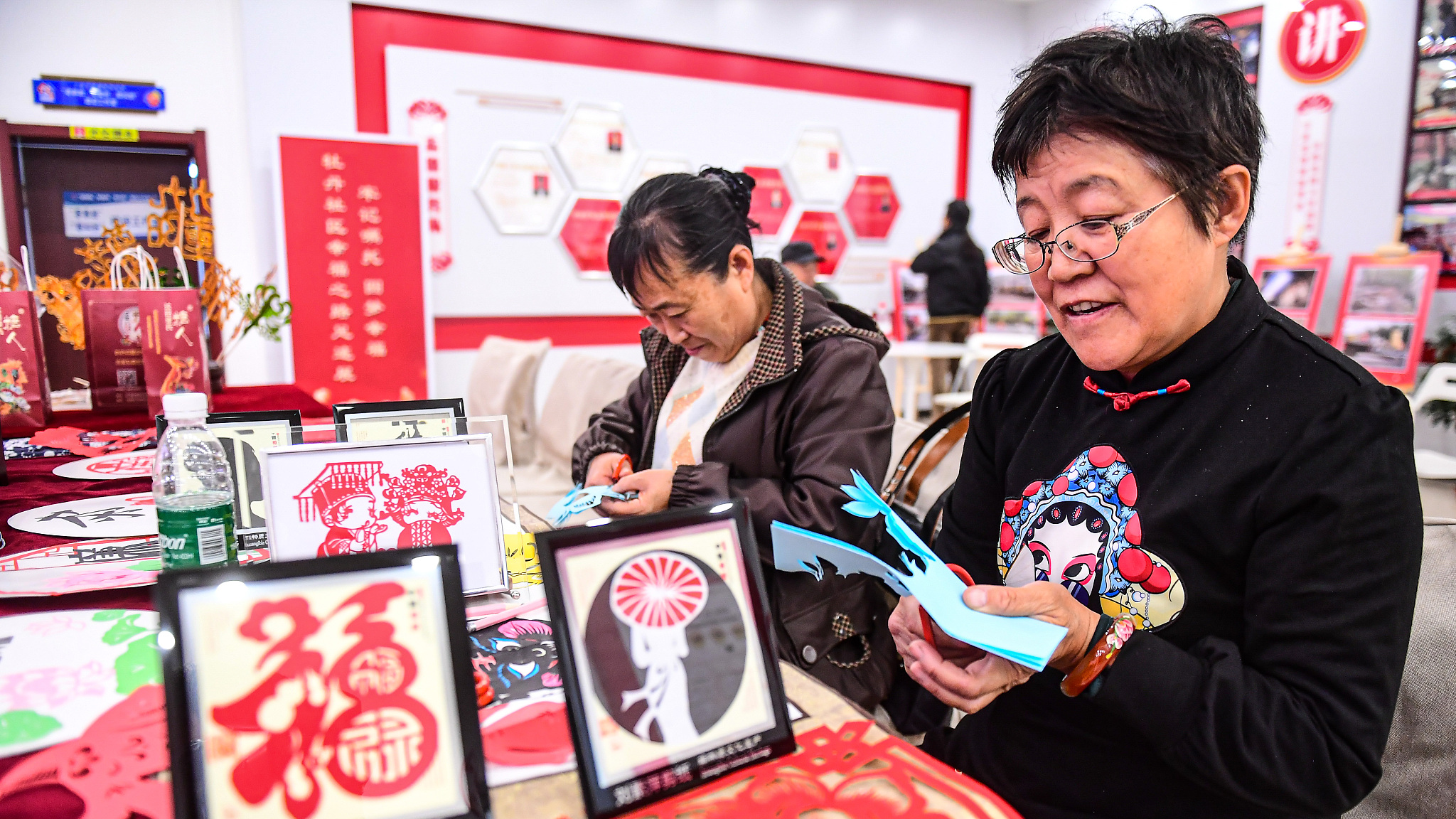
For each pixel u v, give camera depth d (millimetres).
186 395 853
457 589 523
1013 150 674
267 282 3824
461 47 4223
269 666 478
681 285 1080
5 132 3512
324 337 3924
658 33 4680
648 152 4762
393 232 3998
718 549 595
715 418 1229
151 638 724
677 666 552
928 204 5836
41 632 733
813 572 685
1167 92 609
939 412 4738
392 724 490
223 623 477
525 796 523
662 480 1124
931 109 5723
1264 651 654
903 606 768
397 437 1006
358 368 4000
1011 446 881
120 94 3668
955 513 957
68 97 3588
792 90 5180
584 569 547
